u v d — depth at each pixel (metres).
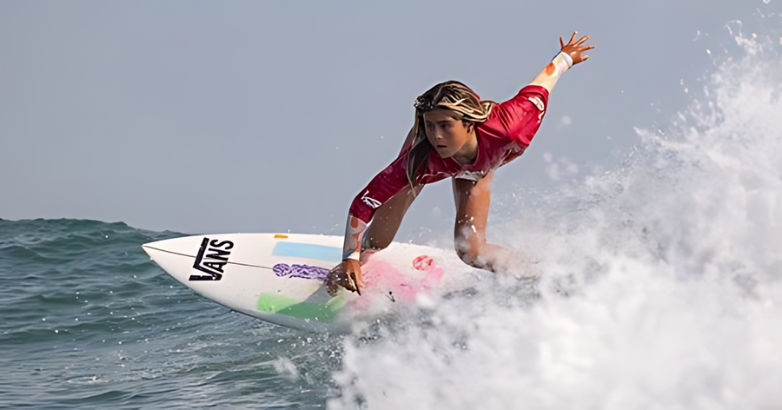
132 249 36.06
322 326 19.27
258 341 19.16
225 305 20.19
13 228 41.72
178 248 21.02
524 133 15.52
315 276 20.06
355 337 18.14
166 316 23.22
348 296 19.11
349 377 14.89
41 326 21.97
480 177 16.38
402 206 18.28
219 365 17.08
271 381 15.43
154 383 15.96
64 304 24.86
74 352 19.14
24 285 27.83
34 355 18.88
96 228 43.66
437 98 14.23
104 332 21.31
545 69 16.41
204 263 20.69
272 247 21.03
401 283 18.86
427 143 15.26
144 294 26.44
